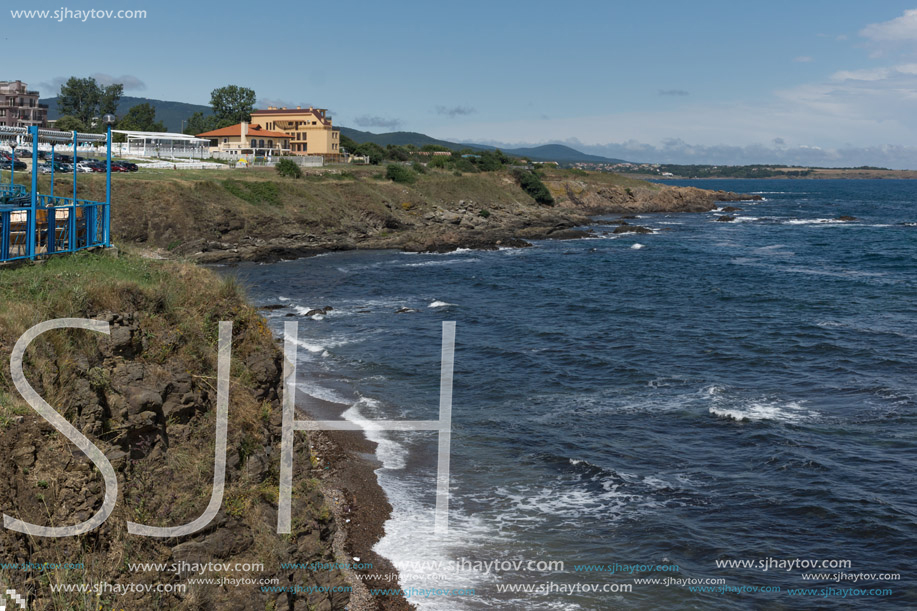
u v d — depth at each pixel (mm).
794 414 25578
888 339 36781
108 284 12641
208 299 14570
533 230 90750
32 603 8195
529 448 22609
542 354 34000
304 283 54281
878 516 18312
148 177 69438
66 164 63938
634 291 52844
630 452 22422
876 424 24531
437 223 91188
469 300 48469
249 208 71250
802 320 41938
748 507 18969
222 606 9758
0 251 14398
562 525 17938
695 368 31781
